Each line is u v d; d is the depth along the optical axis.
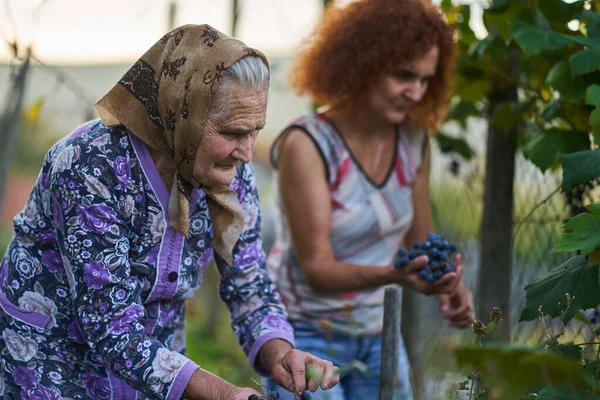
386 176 3.29
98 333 2.12
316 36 3.36
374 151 3.28
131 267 2.25
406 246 3.51
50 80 5.52
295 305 3.28
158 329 2.37
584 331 2.95
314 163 3.16
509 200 3.56
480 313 3.61
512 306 3.68
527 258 3.62
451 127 4.05
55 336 2.29
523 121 3.52
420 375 4.02
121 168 2.16
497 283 3.57
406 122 3.40
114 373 2.13
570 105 3.01
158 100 2.11
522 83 3.46
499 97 3.57
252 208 2.53
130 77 2.15
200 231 2.35
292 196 3.17
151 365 2.09
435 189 4.20
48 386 2.26
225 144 2.09
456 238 4.11
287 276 3.30
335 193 3.21
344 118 3.26
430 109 3.40
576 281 2.31
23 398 2.26
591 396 1.86
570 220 2.23
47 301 2.28
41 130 10.20
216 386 2.08
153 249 2.25
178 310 2.45
